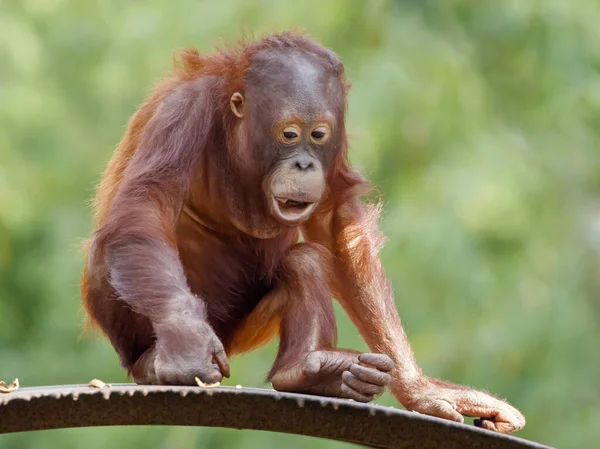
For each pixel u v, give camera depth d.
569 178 19.67
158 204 8.66
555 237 18.97
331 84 8.81
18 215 18.50
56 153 18.98
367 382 7.99
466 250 17.81
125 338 8.89
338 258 9.73
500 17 19.88
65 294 18.67
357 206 9.82
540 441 18.19
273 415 7.03
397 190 18.36
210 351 7.74
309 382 8.14
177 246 9.52
